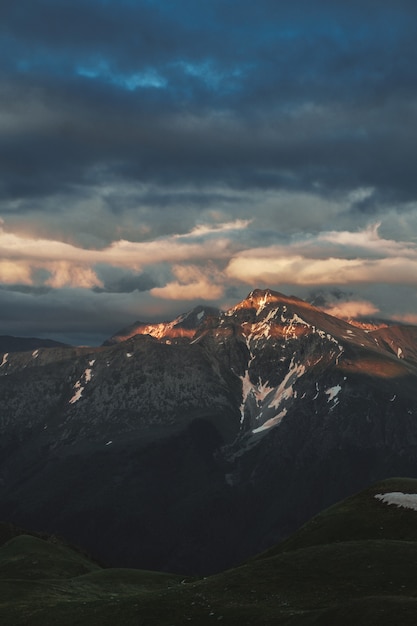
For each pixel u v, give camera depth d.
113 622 104.38
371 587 101.38
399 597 89.62
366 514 143.25
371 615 85.62
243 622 95.19
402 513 140.00
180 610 103.25
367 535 135.88
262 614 96.38
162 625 99.56
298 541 142.50
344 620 86.44
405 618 83.38
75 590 147.25
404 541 118.75
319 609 95.19
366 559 110.06
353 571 106.94
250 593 105.06
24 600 132.38
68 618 110.19
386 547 114.12
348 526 140.38
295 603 99.56
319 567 110.19
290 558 115.25
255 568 113.69
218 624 96.25
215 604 102.94
